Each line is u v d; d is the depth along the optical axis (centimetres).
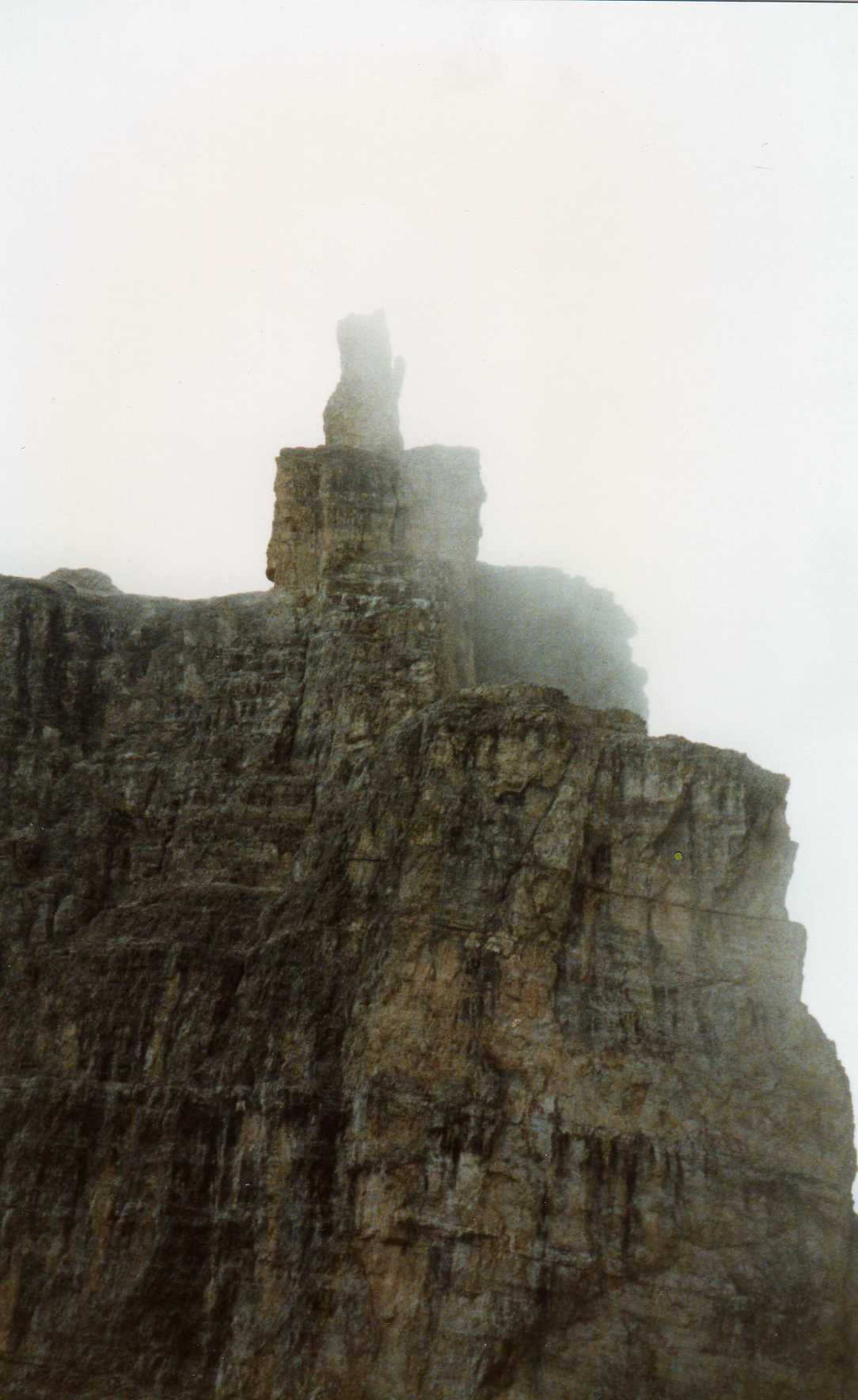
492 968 8506
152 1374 8344
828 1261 8188
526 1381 8019
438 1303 8125
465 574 10238
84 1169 8769
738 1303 8062
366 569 9975
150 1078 8862
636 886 8712
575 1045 8412
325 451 10300
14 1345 8519
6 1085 9031
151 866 9725
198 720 9969
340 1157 8394
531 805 8750
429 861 8738
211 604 10256
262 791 9625
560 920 8588
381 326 10912
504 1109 8319
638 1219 8194
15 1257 8650
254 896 9319
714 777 8819
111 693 10200
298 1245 8331
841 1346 8138
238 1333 8300
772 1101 8419
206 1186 8569
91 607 10388
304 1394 8106
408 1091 8381
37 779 9950
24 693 10100
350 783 9412
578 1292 8094
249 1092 8612
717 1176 8269
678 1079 8406
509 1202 8200
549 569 11494
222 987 8994
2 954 9506
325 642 9825
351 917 8831
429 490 10275
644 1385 7988
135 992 9062
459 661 10119
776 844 8831
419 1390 8038
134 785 9888
